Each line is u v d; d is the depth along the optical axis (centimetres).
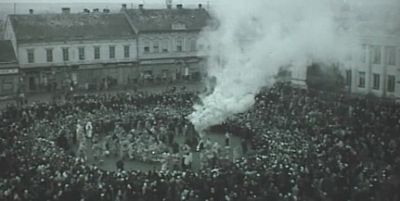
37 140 4466
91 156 4669
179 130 5375
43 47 8006
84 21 8512
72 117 5522
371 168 3581
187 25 8994
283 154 3888
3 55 7538
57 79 8144
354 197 3080
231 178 3359
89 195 3183
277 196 3084
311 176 3378
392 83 6538
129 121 5422
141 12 8956
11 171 3609
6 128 4781
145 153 4519
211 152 4369
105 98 6462
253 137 4850
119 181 3350
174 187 3266
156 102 6341
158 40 8819
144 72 8806
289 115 5297
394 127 4481
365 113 5097
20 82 7756
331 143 4169
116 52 8550
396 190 3106
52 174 3481
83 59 8331
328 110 5375
